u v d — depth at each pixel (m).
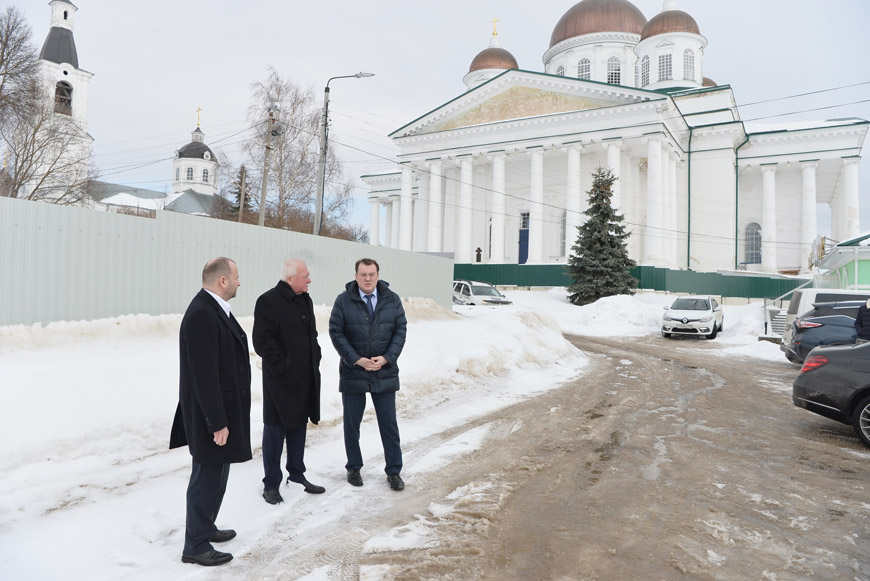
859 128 42.09
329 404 7.52
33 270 7.15
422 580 3.41
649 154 36.38
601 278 31.92
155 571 3.47
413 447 6.44
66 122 33.31
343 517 4.39
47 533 3.86
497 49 55.31
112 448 5.27
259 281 10.66
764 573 3.55
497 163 41.69
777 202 46.19
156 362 6.77
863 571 3.61
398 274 15.28
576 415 8.34
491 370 11.20
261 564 3.62
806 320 12.48
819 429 7.64
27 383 5.38
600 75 50.06
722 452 6.41
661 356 16.41
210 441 3.56
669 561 3.70
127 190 77.75
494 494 4.93
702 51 49.22
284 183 32.91
